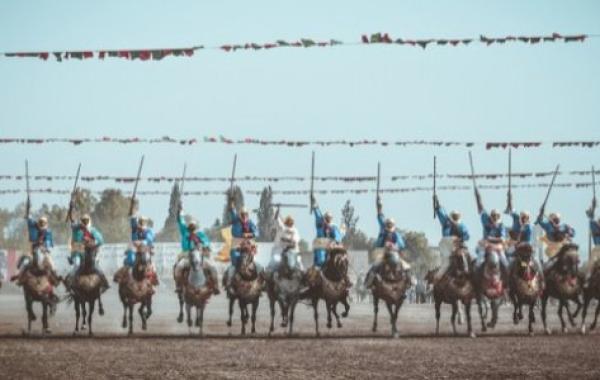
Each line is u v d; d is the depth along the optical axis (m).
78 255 57.69
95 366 41.00
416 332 60.62
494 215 58.28
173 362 42.38
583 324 58.78
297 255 57.53
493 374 38.00
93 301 56.50
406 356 44.53
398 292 56.31
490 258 56.53
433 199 58.28
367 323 71.75
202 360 43.12
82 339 54.44
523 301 57.56
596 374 37.97
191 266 56.78
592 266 59.19
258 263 57.97
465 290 56.31
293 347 49.16
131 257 57.78
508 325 68.50
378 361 42.53
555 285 58.47
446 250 57.25
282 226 58.97
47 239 57.41
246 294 57.12
